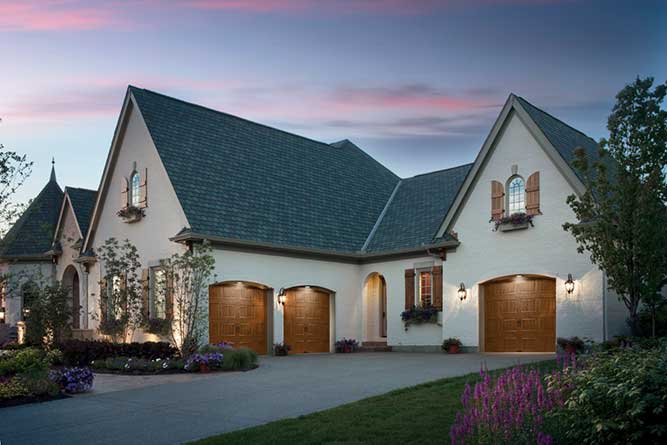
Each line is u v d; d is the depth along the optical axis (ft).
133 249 65.92
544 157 60.54
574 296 57.21
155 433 29.96
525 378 29.35
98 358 59.16
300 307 73.00
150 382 46.68
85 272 81.15
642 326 50.65
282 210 73.15
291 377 46.85
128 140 73.77
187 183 65.72
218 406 35.88
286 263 70.85
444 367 50.01
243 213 68.13
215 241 63.00
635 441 21.52
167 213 66.23
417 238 74.69
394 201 88.63
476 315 65.10
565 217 58.49
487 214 64.95
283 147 82.48
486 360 54.54
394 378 44.55
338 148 92.68
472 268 65.87
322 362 58.59
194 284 57.72
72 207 86.99
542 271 59.72
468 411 25.94
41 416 34.65
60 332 72.79
